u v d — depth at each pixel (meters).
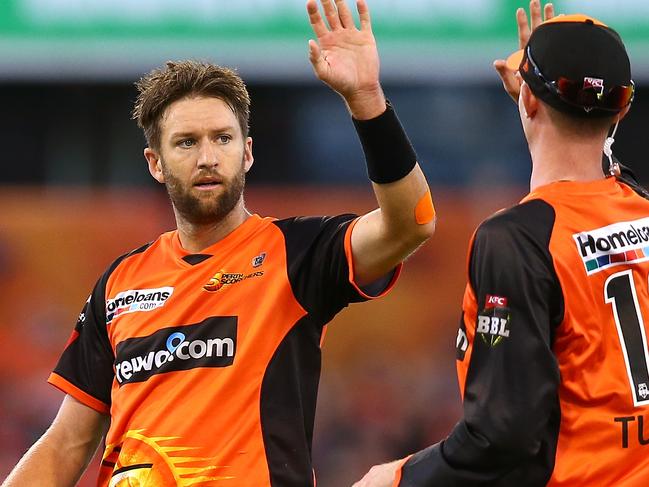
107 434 13.42
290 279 12.98
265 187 44.78
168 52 37.22
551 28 12.21
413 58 37.28
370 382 41.09
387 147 12.34
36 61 38.03
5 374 39.88
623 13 35.66
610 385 11.55
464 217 43.06
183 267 13.46
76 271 41.31
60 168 46.28
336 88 12.33
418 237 12.63
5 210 41.62
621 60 12.05
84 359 14.16
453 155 44.47
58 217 41.66
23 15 37.16
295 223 13.51
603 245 11.79
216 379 12.73
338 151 45.25
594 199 12.00
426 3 37.09
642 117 45.84
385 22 37.06
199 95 13.26
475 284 11.86
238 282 13.13
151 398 12.98
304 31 37.28
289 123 45.28
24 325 40.44
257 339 12.77
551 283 11.50
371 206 42.72
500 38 36.88
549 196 11.97
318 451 40.38
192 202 13.22
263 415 12.61
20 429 39.00
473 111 44.62
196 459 12.54
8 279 40.91
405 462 11.98
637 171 45.97
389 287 13.07
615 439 11.52
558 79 11.93
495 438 11.15
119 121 46.19
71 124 46.16
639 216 12.21
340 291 13.06
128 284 13.78
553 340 11.62
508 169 44.38
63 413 14.25
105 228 41.75
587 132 12.09
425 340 41.50
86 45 37.16
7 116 46.06
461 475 11.44
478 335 11.58
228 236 13.48
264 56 37.44
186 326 13.06
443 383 41.09
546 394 11.20
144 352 13.15
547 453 11.53
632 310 11.77
